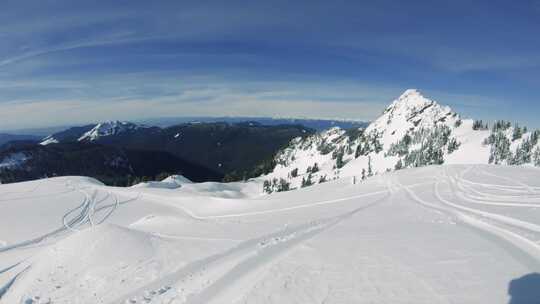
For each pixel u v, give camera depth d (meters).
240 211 60.12
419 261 13.05
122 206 81.06
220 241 21.34
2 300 16.36
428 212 27.50
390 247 15.34
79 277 16.52
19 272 19.55
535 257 12.78
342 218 28.25
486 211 24.19
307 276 12.37
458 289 10.29
